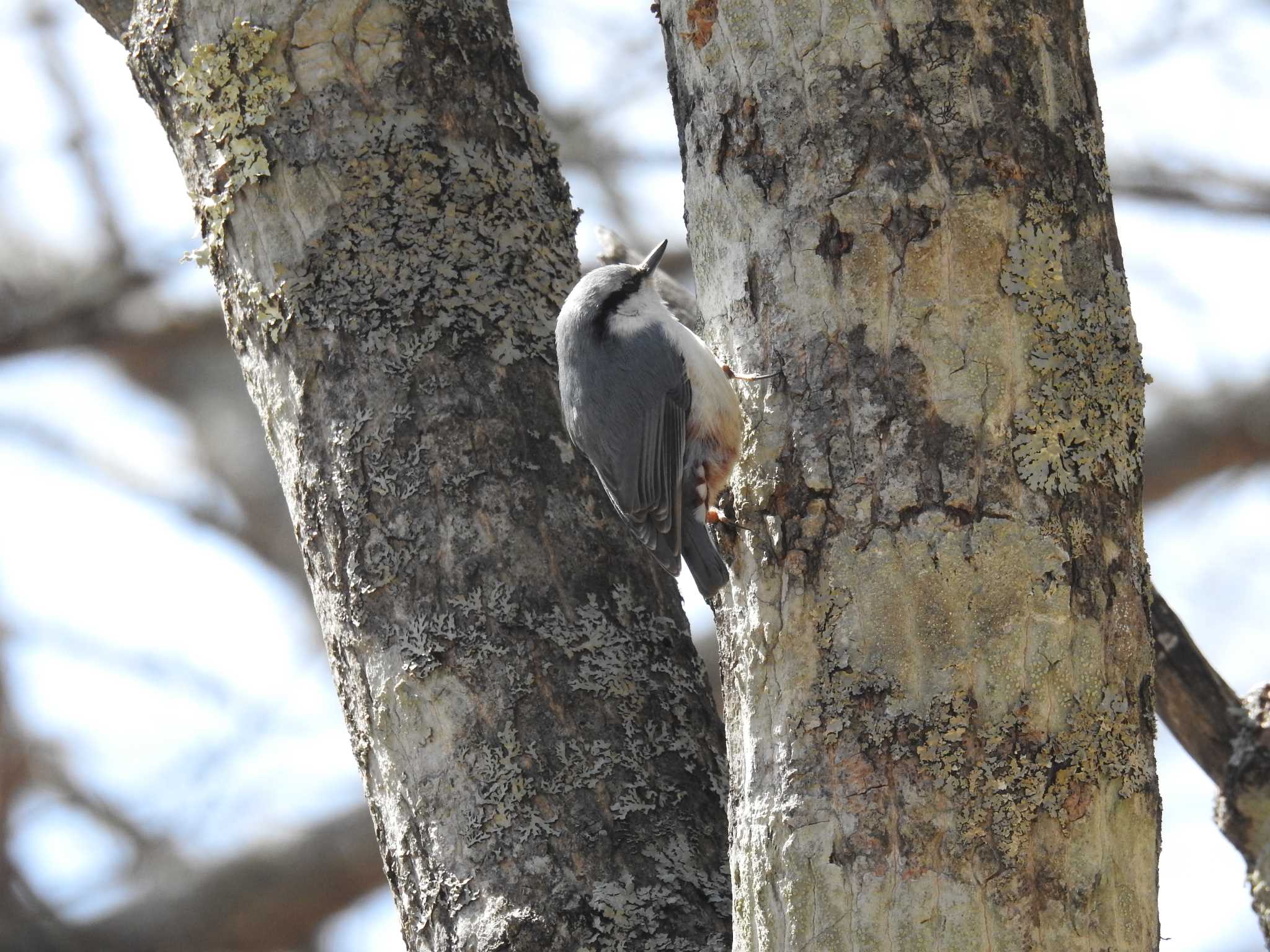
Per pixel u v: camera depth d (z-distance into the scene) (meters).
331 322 8.24
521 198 8.88
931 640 6.52
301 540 8.36
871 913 6.25
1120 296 7.09
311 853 16.34
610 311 9.38
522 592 7.98
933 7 7.07
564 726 7.80
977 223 6.89
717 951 7.44
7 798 17.05
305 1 8.47
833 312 6.97
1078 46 7.29
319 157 8.39
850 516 6.75
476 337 8.40
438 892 7.62
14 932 15.53
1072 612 6.55
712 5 7.43
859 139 7.03
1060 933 6.21
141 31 8.73
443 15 8.81
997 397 6.74
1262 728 9.66
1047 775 6.35
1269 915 9.45
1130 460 6.95
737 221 7.30
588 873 7.54
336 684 8.23
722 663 7.28
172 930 15.91
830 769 6.48
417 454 8.09
